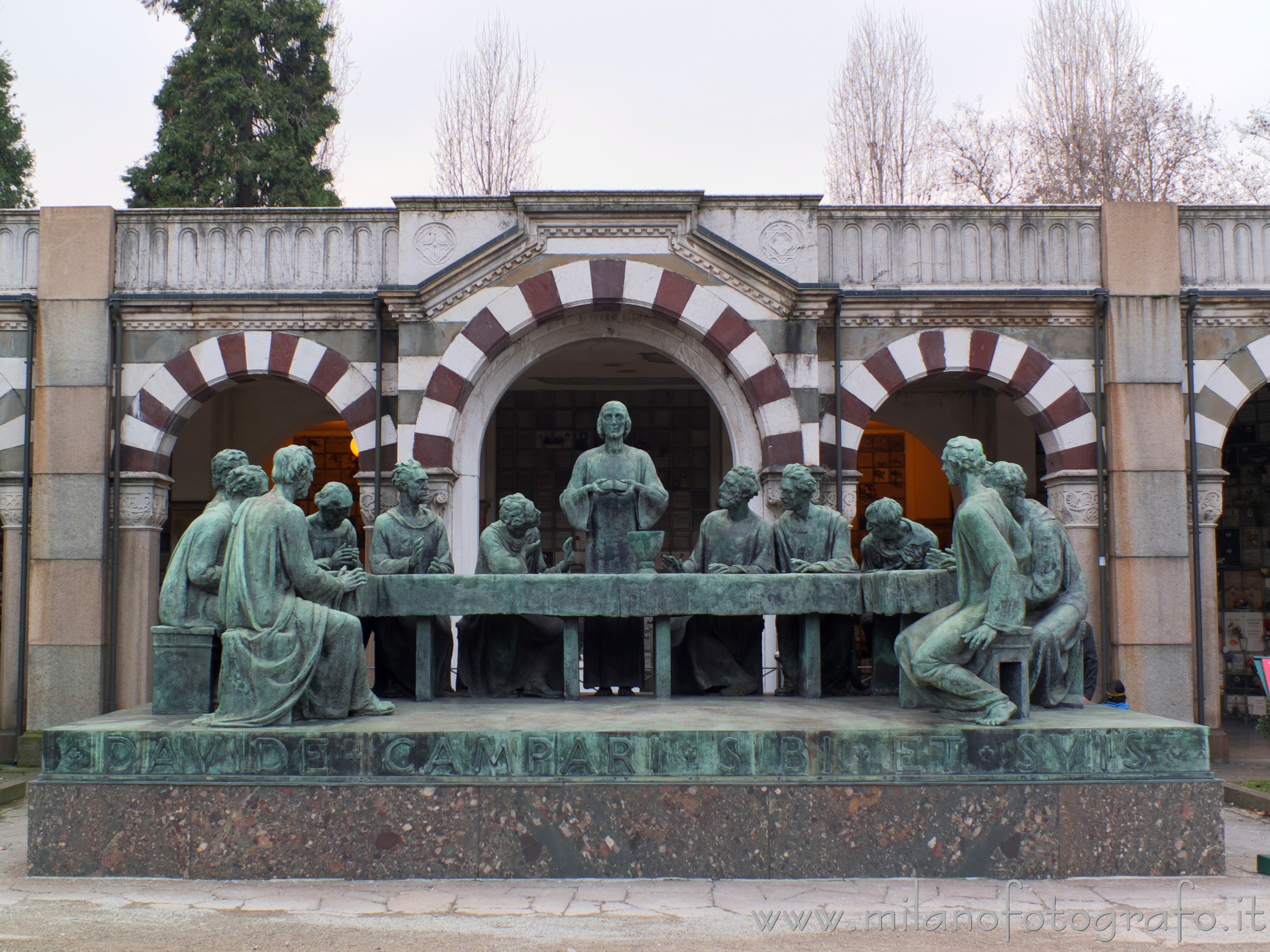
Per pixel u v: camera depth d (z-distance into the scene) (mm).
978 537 6906
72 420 12844
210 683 7625
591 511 9297
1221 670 17500
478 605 8000
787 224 13008
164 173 23828
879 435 21266
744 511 9125
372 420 12969
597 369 19094
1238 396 13180
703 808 6559
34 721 12586
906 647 7125
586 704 8086
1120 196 25328
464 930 5559
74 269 12969
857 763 6625
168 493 13250
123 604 12805
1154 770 6719
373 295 12875
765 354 12781
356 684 7191
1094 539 13023
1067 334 13211
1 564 16203
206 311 13000
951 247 13281
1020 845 6570
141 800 6570
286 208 13828
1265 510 17906
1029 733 6672
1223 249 13336
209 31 24344
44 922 5668
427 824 6539
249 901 6070
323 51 25406
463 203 12953
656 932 5543
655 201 12727
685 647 9031
